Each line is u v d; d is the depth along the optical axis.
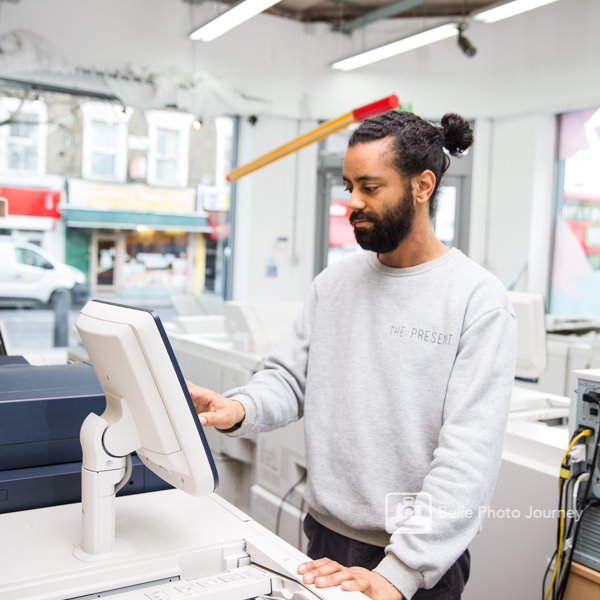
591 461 1.36
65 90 4.30
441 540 0.85
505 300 0.99
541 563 1.57
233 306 2.73
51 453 1.08
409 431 0.98
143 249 4.83
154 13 4.44
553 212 4.76
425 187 0.99
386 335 1.03
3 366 1.38
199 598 0.76
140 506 1.02
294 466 2.16
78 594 0.76
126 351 0.78
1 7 3.88
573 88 4.33
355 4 4.89
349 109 5.09
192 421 0.82
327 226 5.27
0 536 0.90
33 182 4.32
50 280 4.48
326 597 0.76
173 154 4.85
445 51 4.86
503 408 0.93
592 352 3.40
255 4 3.64
